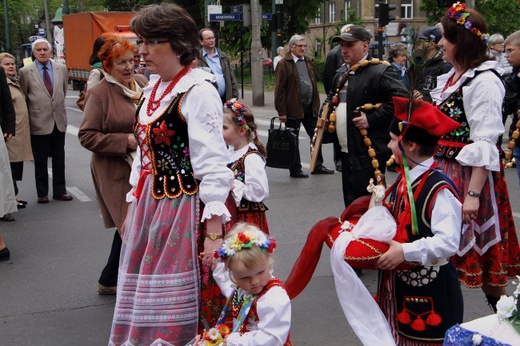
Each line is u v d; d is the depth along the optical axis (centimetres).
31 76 830
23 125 824
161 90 328
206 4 2222
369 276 543
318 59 3909
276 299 272
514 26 2909
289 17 3853
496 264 408
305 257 319
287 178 962
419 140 298
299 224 711
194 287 319
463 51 391
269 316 270
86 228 727
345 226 314
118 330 332
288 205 797
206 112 311
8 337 450
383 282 316
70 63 2975
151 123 321
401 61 930
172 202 320
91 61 599
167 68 322
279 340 270
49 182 998
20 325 470
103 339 445
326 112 550
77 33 2803
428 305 305
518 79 587
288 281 320
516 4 2881
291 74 962
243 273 271
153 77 341
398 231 301
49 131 838
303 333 446
